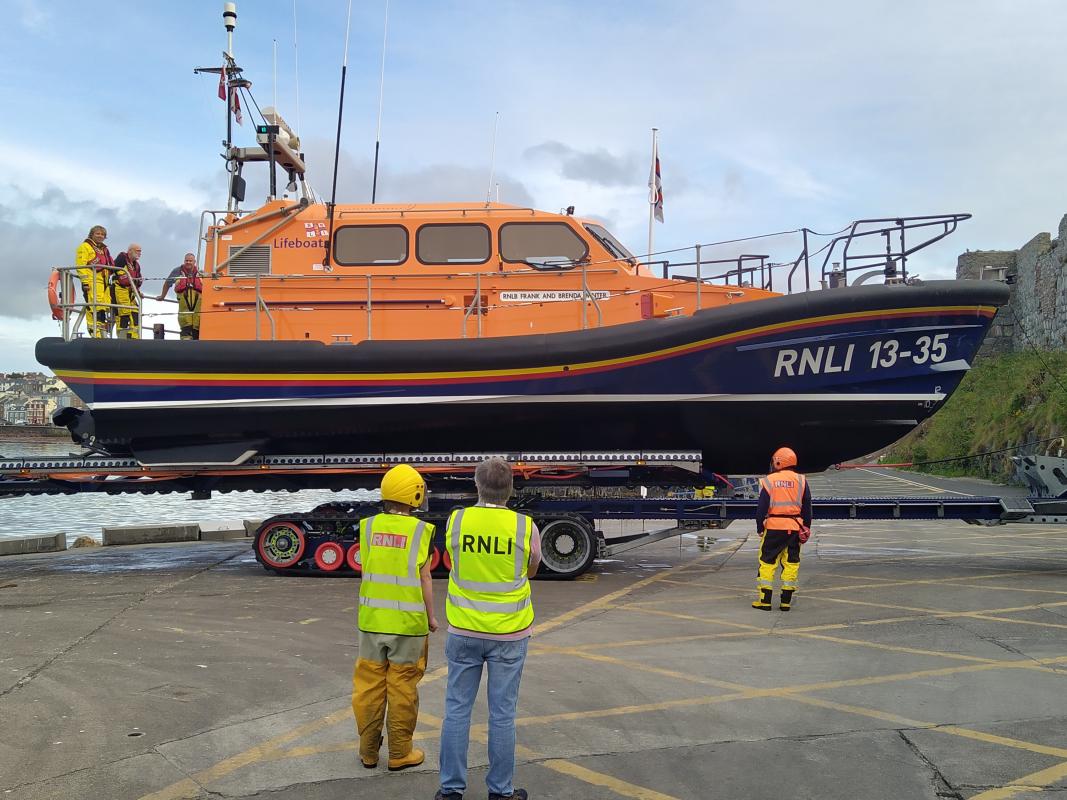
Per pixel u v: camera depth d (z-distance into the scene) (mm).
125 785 3533
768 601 7059
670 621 6637
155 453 8734
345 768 3734
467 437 8883
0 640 6102
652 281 8922
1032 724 4199
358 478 9297
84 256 8852
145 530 12836
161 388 8500
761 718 4332
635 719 4332
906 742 3963
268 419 8617
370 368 8414
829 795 3393
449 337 8859
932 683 4910
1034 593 7754
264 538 9031
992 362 29578
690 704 4570
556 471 8961
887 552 10742
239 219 9391
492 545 3334
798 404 8336
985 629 6289
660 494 9836
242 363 8430
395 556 3719
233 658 5586
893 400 8305
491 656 3303
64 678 5117
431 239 9008
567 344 8297
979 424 24766
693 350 8219
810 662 5402
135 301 9430
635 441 8781
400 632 3656
